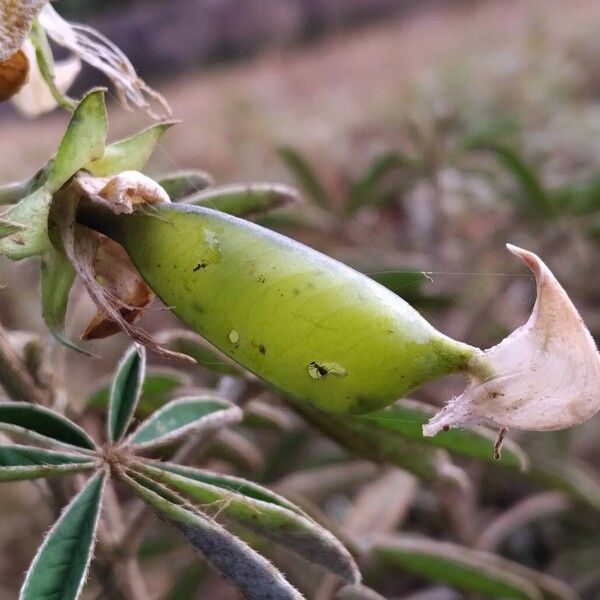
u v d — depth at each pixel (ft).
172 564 1.21
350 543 0.75
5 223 0.48
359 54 3.94
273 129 2.75
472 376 0.47
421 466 0.67
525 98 2.35
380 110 2.63
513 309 1.25
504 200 1.26
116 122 1.77
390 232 1.55
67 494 0.61
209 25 4.62
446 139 1.31
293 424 0.99
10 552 1.38
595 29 2.89
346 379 0.47
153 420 0.57
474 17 3.92
